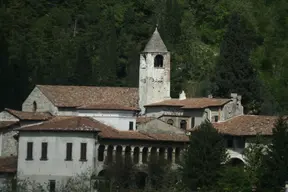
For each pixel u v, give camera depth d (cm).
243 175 16375
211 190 16462
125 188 17450
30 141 18000
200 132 17175
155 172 17738
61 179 17862
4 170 17862
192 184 16825
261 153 16662
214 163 16900
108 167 17700
